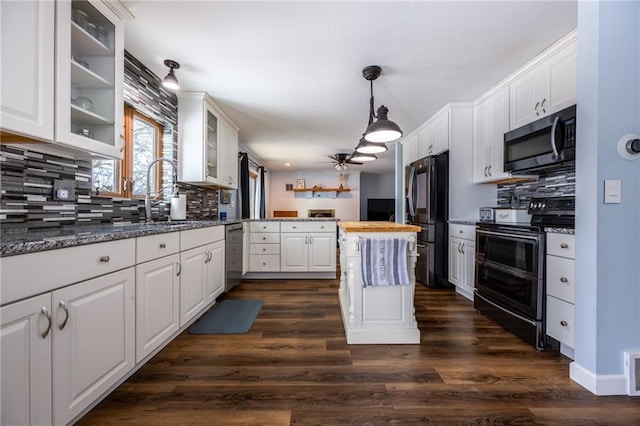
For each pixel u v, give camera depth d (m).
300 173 9.14
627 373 1.49
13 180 1.49
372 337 2.08
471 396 1.48
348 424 1.28
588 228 1.55
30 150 1.57
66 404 1.13
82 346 1.21
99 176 2.18
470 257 3.04
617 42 1.50
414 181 3.96
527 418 1.32
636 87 1.51
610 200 1.50
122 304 1.46
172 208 2.88
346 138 5.05
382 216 9.67
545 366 1.77
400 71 2.63
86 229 1.73
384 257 2.07
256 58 2.39
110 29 1.77
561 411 1.37
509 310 2.27
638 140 1.48
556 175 2.67
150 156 2.83
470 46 2.23
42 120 1.30
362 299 2.11
